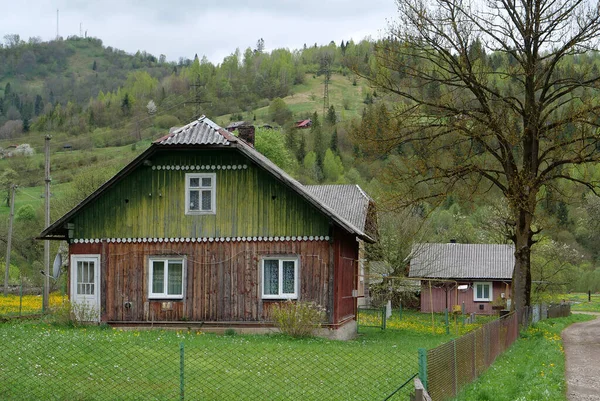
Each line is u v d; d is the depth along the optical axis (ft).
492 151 119.65
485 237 294.25
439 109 117.80
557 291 220.64
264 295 98.17
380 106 121.49
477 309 219.00
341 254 101.40
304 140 505.25
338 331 96.99
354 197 182.19
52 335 72.38
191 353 62.64
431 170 119.44
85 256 101.50
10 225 199.21
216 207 100.01
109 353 61.05
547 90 118.83
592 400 58.34
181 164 101.04
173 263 100.53
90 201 101.14
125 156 380.17
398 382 53.26
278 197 98.99
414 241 209.05
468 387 53.52
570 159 116.16
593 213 253.85
